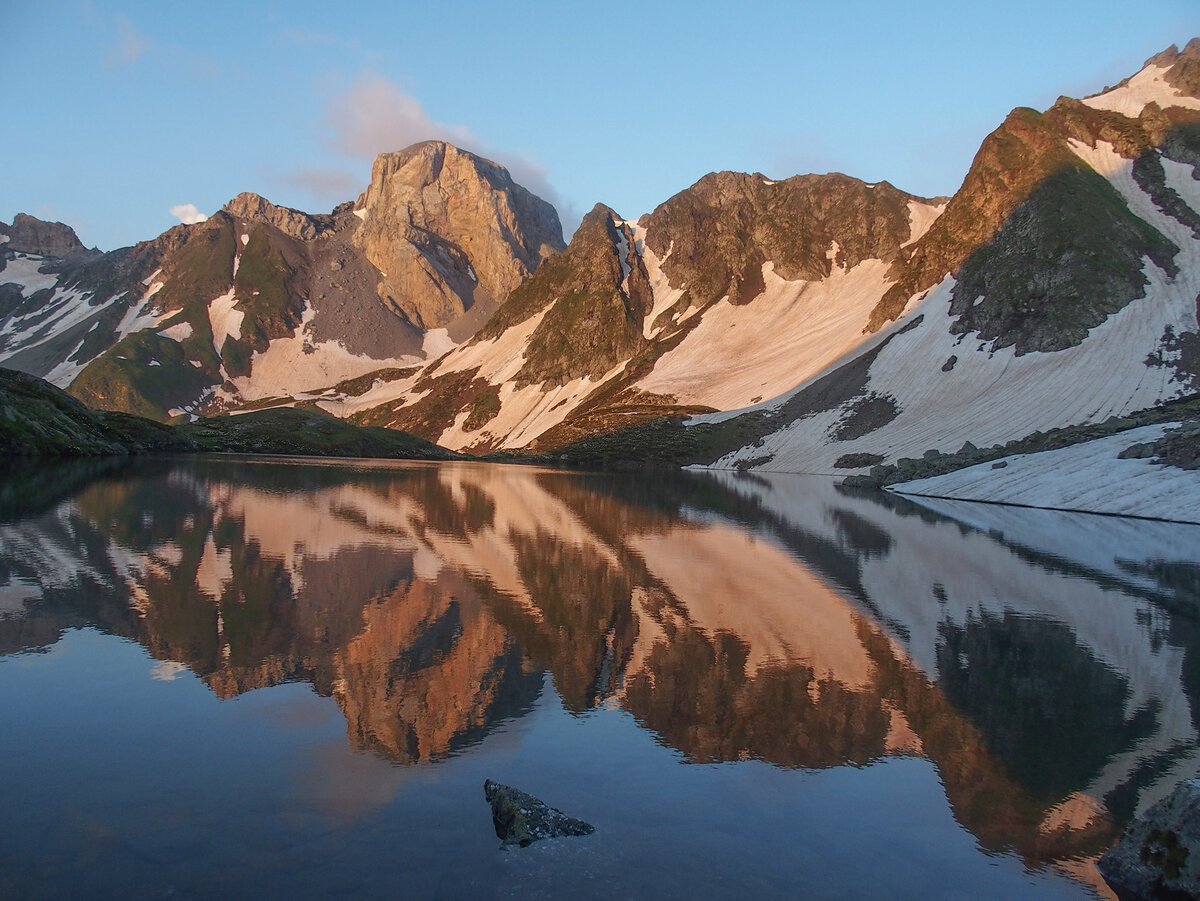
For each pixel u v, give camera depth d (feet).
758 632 70.33
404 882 30.07
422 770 40.47
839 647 66.23
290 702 49.06
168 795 36.40
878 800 39.32
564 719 48.57
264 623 66.18
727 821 36.47
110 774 38.29
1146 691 56.59
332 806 36.01
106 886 29.01
